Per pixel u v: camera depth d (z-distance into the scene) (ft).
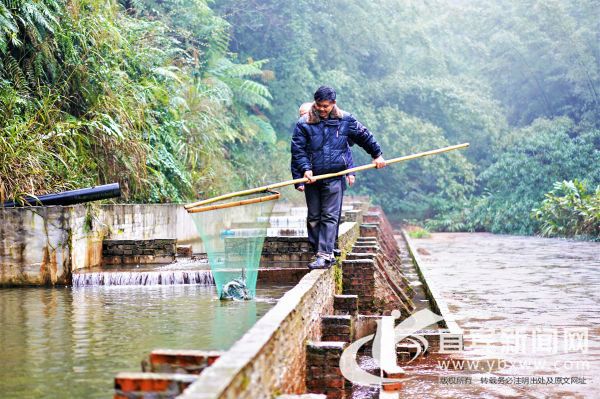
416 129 123.95
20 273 32.50
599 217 89.10
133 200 47.09
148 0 73.05
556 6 128.88
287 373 16.17
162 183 48.65
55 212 32.45
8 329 22.06
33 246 32.48
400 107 131.64
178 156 54.29
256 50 107.65
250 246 27.94
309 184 25.95
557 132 116.26
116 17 52.80
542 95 135.23
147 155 47.52
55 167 38.34
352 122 25.85
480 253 72.38
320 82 113.80
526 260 63.72
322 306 23.38
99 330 21.76
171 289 31.07
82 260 34.78
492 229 113.09
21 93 40.83
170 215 46.78
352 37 124.47
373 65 133.18
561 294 41.14
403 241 94.02
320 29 118.73
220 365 12.16
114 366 17.75
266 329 14.75
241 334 21.03
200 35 78.64
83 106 45.39
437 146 123.34
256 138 90.38
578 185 96.58
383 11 129.90
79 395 15.52
